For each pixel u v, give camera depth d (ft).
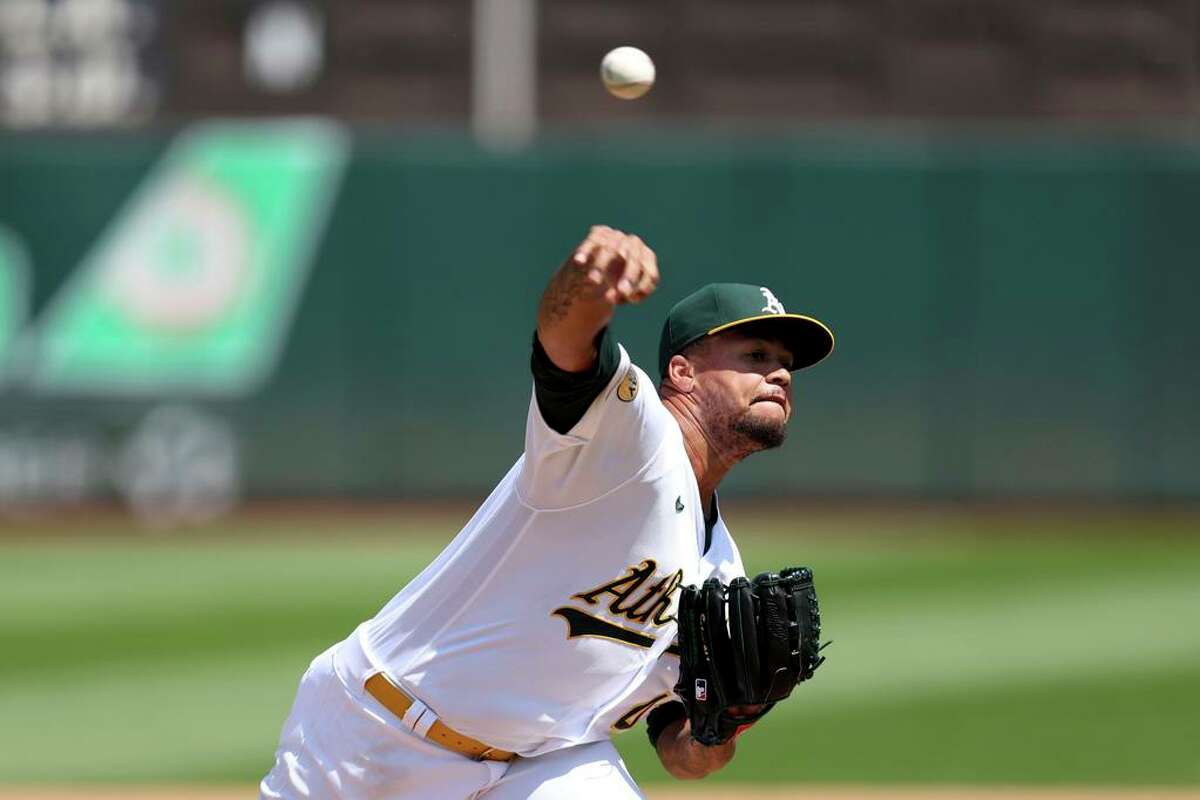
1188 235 164.66
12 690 96.32
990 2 187.52
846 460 165.37
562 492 35.94
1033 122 187.73
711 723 39.17
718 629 38.32
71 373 165.68
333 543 149.28
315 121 187.42
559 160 164.14
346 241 165.48
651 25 187.42
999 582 131.85
